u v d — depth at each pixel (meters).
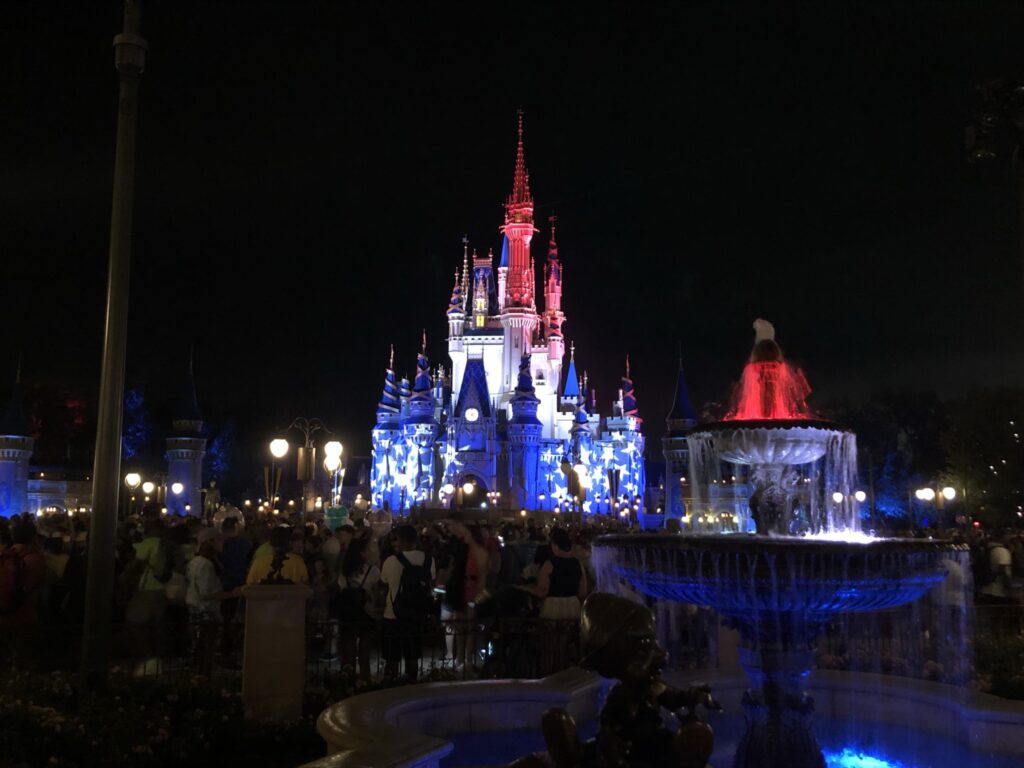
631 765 3.62
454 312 123.62
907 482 73.19
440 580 16.70
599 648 3.79
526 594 13.56
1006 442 53.38
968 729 7.96
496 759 7.60
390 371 111.81
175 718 10.07
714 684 9.79
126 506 51.03
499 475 104.62
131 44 11.38
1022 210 11.76
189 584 13.80
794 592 6.70
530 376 106.88
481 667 12.66
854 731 8.83
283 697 10.62
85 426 87.75
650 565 7.17
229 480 101.94
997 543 20.77
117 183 11.20
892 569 6.66
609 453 110.88
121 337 10.88
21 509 60.19
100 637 10.34
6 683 10.15
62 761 8.28
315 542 17.36
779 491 9.09
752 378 10.03
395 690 8.12
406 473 105.88
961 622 12.07
